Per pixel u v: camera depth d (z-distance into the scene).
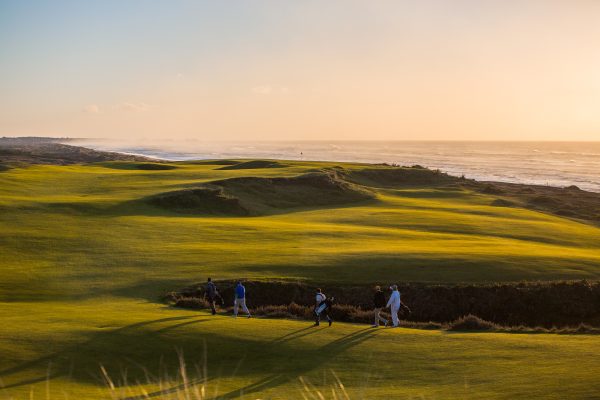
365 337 25.05
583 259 45.19
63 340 23.22
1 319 26.86
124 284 36.59
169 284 36.81
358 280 38.53
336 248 47.19
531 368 19.48
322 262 42.06
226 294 36.12
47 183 76.00
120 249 44.94
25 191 68.50
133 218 56.69
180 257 43.00
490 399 16.22
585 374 18.39
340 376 19.66
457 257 43.81
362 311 33.72
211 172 94.12
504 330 27.62
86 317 27.72
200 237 50.25
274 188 80.94
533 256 45.31
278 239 50.50
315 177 86.31
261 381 19.25
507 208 81.81
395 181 109.38
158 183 79.25
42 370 19.88
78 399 16.53
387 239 52.38
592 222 78.56
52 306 31.14
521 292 37.53
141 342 23.53
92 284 36.47
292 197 79.69
